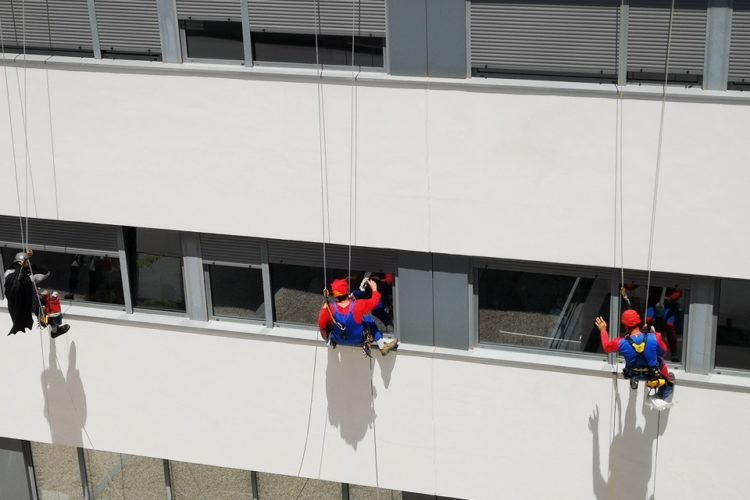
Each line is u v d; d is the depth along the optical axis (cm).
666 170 1260
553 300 1400
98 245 1549
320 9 1340
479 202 1338
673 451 1384
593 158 1280
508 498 1481
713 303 1332
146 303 1573
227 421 1568
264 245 1475
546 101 1269
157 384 1576
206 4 1377
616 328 1378
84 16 1428
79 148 1462
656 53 1249
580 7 1251
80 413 1628
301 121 1366
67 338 1586
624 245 1306
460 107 1301
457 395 1447
